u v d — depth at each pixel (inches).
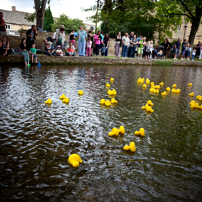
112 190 90.7
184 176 103.7
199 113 209.8
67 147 126.6
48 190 89.1
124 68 574.6
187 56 893.2
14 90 251.3
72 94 251.8
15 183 92.8
